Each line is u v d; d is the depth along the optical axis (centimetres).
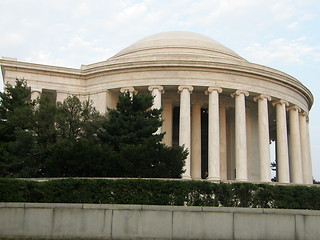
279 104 6344
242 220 2577
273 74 6159
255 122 6769
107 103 5972
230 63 5925
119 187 2858
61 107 4381
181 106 5716
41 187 2869
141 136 4094
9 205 2514
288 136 7325
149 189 2856
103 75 6072
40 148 3981
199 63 5791
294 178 6406
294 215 2627
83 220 2505
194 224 2538
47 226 2492
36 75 6056
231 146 6562
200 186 2900
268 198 3005
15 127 4144
